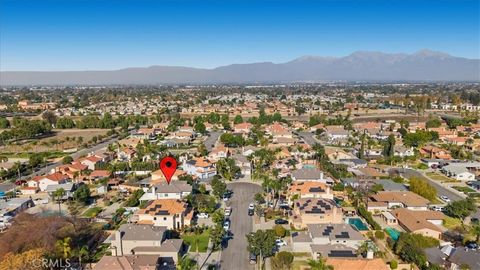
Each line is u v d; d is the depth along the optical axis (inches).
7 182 5551.2
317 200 4106.8
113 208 4439.0
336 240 3284.9
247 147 7337.6
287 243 3462.1
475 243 3383.4
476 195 4869.6
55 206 4537.4
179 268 2970.0
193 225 3895.2
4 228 3794.3
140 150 6870.1
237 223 3964.1
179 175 5383.9
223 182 5054.1
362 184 4987.7
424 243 3225.9
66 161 6368.1
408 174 5866.1
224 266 3073.3
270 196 4788.4
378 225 3742.6
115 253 3157.0
